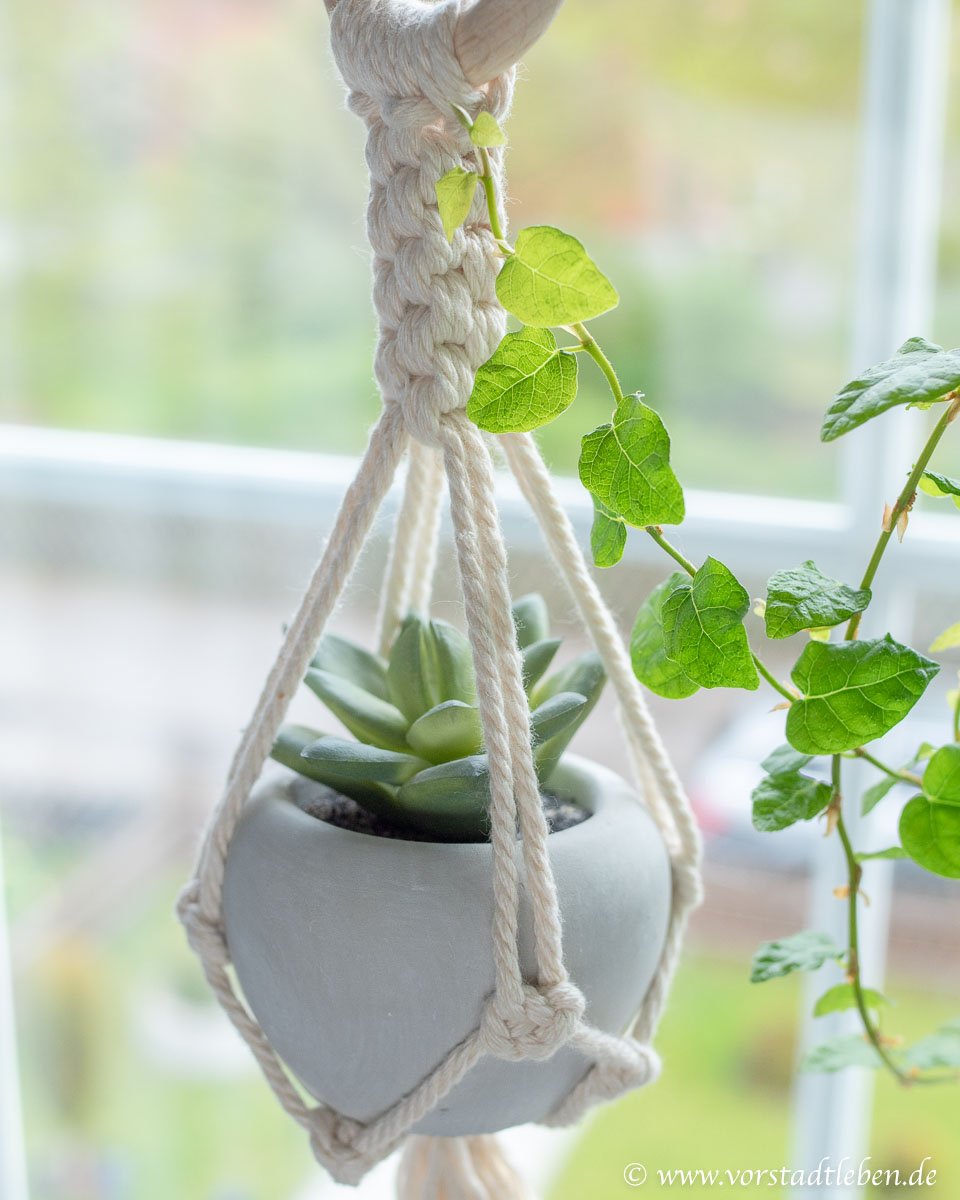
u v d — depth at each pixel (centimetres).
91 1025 91
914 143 60
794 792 44
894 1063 48
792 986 74
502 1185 46
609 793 44
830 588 41
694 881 44
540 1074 42
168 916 91
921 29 59
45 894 91
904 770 46
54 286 83
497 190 42
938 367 40
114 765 90
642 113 71
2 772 90
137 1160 90
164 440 83
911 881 69
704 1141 75
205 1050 90
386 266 41
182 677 86
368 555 73
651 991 44
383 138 41
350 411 82
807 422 70
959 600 62
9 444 82
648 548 66
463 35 39
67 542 83
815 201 69
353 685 44
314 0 77
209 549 82
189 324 82
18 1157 75
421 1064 41
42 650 86
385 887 41
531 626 45
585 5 71
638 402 41
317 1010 41
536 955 40
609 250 73
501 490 65
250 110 79
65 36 80
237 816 43
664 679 44
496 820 40
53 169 81
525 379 41
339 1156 42
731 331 71
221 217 80
